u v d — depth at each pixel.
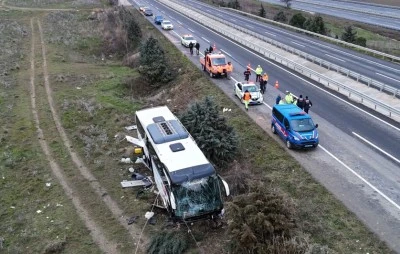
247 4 98.81
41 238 17.06
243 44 49.97
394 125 24.97
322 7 89.94
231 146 21.62
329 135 23.97
